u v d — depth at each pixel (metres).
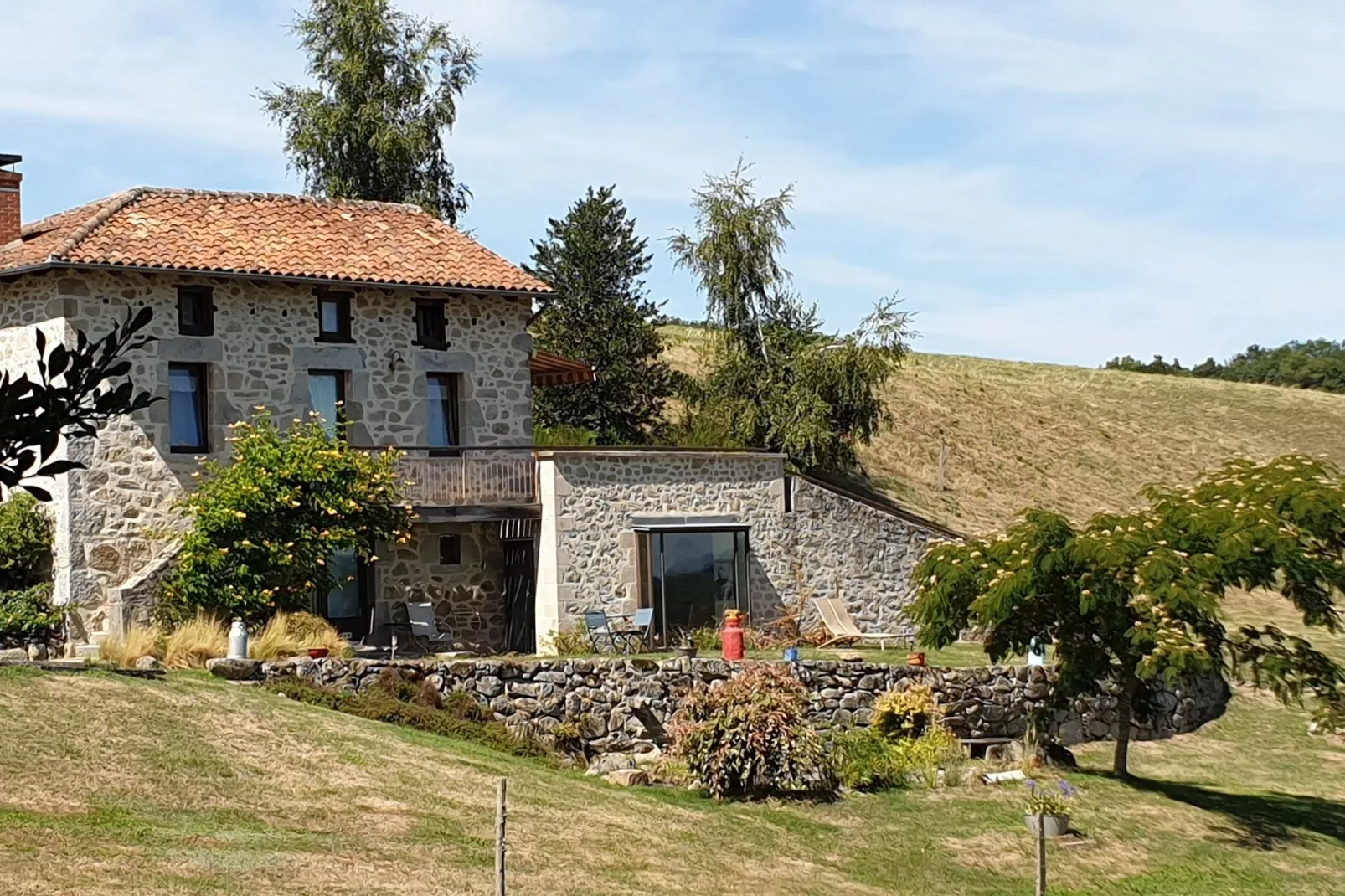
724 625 23.88
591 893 12.03
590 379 30.28
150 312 5.21
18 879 10.05
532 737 18.50
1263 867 16.47
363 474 22.75
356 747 15.80
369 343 24.41
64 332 21.58
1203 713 24.41
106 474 21.84
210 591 21.19
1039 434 55.34
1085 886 15.24
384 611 24.25
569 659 20.05
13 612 21.00
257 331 23.34
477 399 25.41
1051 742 20.62
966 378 59.03
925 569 19.75
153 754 14.09
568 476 24.72
